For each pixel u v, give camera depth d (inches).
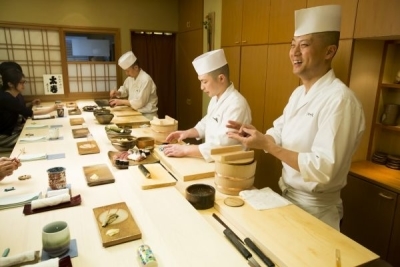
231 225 45.4
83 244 37.9
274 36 112.9
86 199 50.0
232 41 139.6
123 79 204.5
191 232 40.8
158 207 47.5
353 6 80.1
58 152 76.3
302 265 34.8
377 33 74.7
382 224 81.6
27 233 40.1
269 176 122.8
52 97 187.9
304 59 56.5
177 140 85.1
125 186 55.5
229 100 73.9
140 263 34.1
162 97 224.2
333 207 59.4
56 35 182.1
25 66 179.5
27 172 62.3
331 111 51.9
